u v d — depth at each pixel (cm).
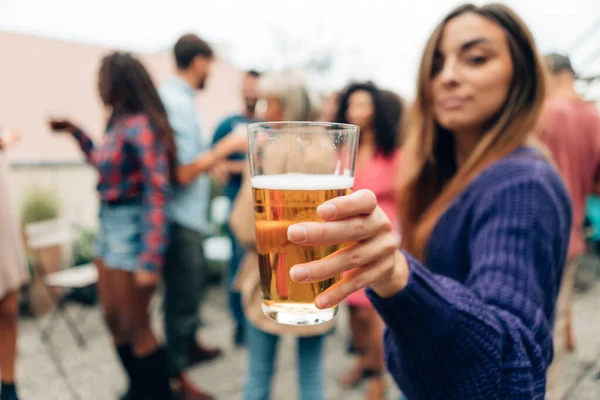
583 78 288
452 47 95
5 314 211
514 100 91
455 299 58
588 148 220
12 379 214
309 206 54
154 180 188
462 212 86
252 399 171
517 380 56
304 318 55
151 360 207
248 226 156
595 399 234
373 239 48
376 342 222
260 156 56
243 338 318
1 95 504
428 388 59
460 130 107
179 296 242
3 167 212
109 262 196
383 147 216
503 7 91
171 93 234
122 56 192
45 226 357
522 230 70
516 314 62
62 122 243
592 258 531
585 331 328
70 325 344
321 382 170
